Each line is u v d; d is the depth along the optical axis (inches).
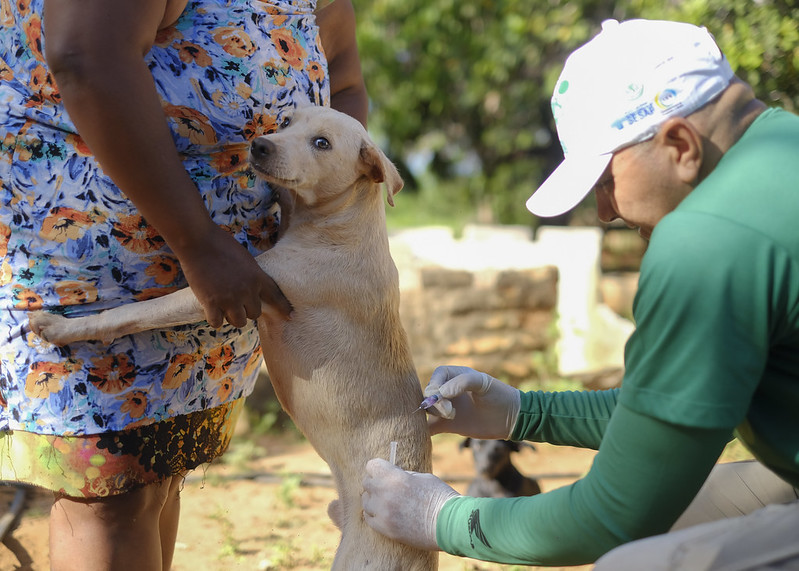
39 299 103.2
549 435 114.0
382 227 121.1
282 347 115.5
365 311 115.9
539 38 441.1
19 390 105.2
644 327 78.2
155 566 112.1
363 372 115.0
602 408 112.4
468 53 466.3
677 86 80.8
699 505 106.0
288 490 195.6
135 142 91.7
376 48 475.5
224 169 108.2
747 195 76.0
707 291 74.7
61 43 89.4
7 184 101.9
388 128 534.0
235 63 105.1
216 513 185.0
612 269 472.1
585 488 83.8
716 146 81.8
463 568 161.8
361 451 114.0
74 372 103.6
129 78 90.8
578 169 85.6
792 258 74.1
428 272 270.5
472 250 295.1
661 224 78.8
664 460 78.2
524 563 89.0
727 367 74.9
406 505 97.6
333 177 114.2
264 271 111.5
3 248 103.7
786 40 196.7
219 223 109.6
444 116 546.9
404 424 115.2
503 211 613.0
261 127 109.7
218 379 115.6
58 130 100.1
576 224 572.1
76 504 107.7
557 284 280.1
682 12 211.5
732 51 199.0
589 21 416.2
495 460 169.8
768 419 82.3
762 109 83.9
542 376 277.4
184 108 102.2
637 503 80.1
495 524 89.7
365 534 110.8
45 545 161.6
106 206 101.6
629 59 82.8
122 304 105.7
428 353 271.3
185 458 114.2
